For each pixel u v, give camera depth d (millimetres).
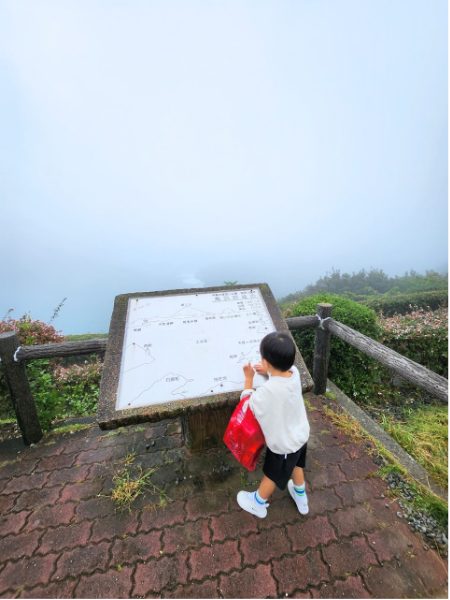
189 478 2158
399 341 4129
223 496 2016
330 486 2068
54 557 1681
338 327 2727
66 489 2111
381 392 3689
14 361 2357
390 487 2061
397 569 1590
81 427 2754
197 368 1984
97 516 1911
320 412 2838
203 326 2193
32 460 2387
